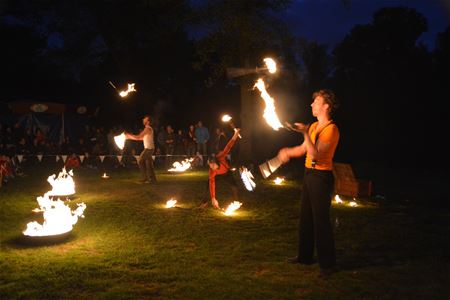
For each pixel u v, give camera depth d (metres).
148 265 5.12
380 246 6.10
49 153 18.33
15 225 7.12
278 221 7.57
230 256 5.48
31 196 9.95
